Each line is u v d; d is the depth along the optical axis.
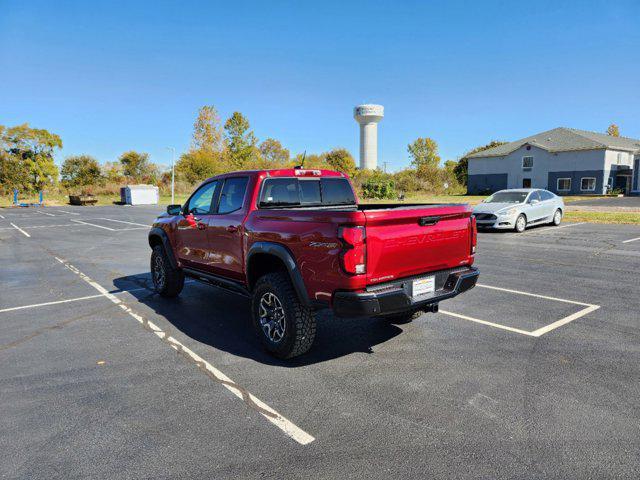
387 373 4.04
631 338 4.81
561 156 44.22
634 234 13.89
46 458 2.84
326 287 3.84
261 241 4.52
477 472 2.61
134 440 3.03
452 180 56.94
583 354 4.38
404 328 5.29
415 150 89.94
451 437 2.99
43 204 46.22
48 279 8.72
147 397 3.66
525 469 2.63
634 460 2.69
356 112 96.19
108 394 3.73
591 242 12.27
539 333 5.03
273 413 3.36
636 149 44.00
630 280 7.62
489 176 50.31
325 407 3.44
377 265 3.76
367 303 3.62
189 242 6.05
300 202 5.31
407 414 3.30
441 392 3.64
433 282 4.29
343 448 2.88
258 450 2.88
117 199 55.06
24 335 5.30
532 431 3.03
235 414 3.36
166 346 4.86
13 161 56.44
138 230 18.66
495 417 3.23
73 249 13.02
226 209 5.31
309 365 4.27
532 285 7.38
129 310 6.34
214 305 6.58
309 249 3.94
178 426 3.20
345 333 5.17
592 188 42.38
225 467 2.71
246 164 66.62
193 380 3.98
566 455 2.75
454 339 4.89
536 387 3.70
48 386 3.89
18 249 13.29
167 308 6.43
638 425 3.08
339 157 72.88
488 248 11.53
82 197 47.66
